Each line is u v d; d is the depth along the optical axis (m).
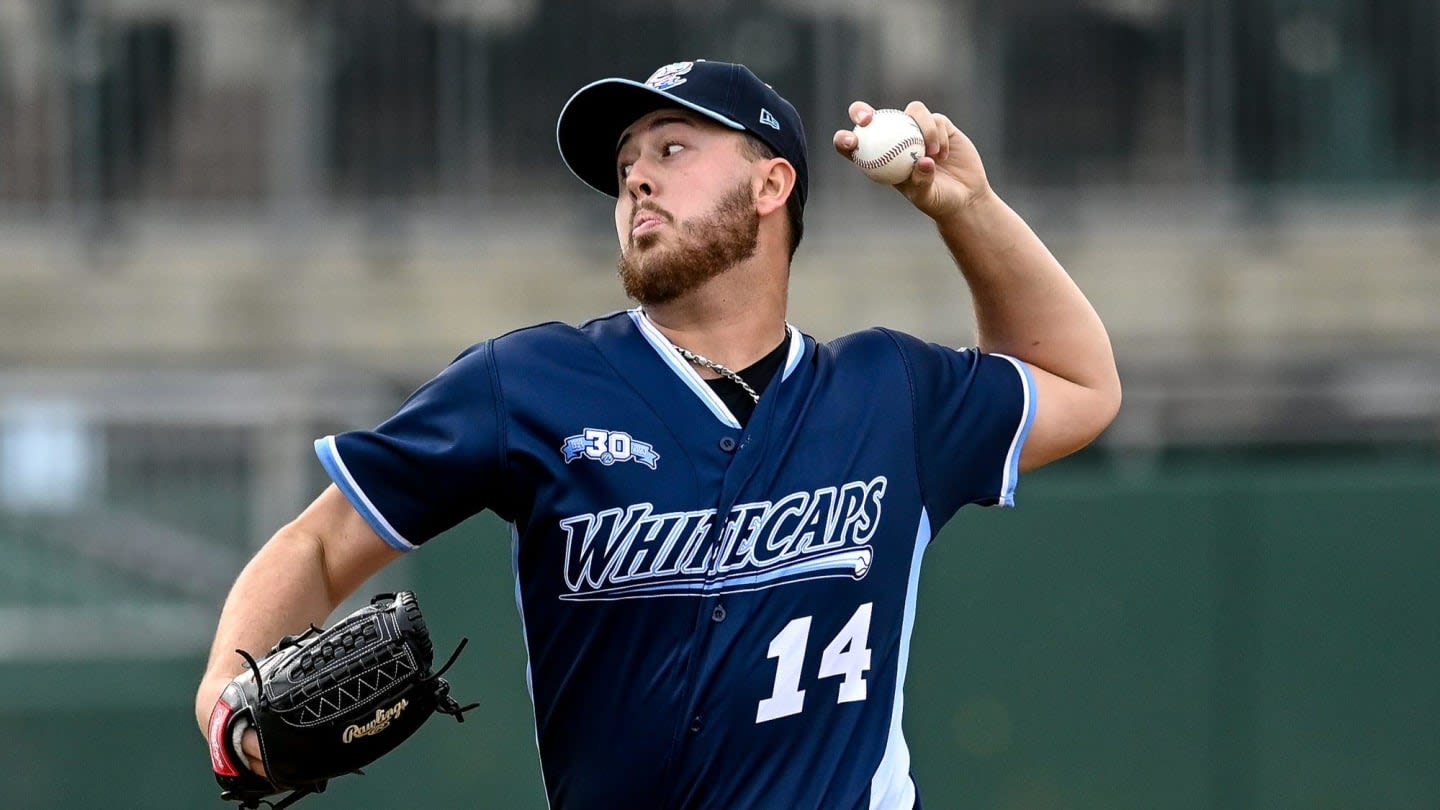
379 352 38.53
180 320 38.59
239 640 9.71
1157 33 38.19
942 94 38.09
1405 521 32.12
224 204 38.88
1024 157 38.31
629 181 10.26
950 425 10.53
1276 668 32.09
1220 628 32.12
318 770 9.63
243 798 9.85
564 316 38.31
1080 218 38.34
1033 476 34.03
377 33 38.47
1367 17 37.91
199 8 38.56
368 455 9.74
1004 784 31.95
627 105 10.47
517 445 9.68
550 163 38.56
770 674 9.66
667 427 9.79
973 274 11.35
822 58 37.81
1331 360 36.56
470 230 38.59
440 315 38.47
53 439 32.94
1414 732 31.84
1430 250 37.81
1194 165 38.25
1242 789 31.95
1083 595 32.16
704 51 37.84
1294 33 38.06
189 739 32.31
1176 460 36.19
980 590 32.22
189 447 33.22
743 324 10.33
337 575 10.05
